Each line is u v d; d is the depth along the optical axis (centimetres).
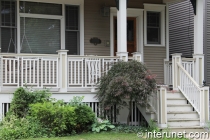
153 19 1384
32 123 918
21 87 966
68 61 1038
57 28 1218
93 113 998
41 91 987
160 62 1377
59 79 1029
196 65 1202
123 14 1088
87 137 898
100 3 1283
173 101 1115
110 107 1016
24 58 1020
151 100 1047
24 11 1174
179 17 1535
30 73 1004
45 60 1013
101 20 1283
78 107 970
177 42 1538
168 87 1279
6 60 982
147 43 1366
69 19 1234
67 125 942
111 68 1017
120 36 1086
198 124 1058
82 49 1241
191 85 1101
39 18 1195
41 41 1195
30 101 969
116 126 1029
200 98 1061
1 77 984
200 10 1207
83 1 1247
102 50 1281
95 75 1059
